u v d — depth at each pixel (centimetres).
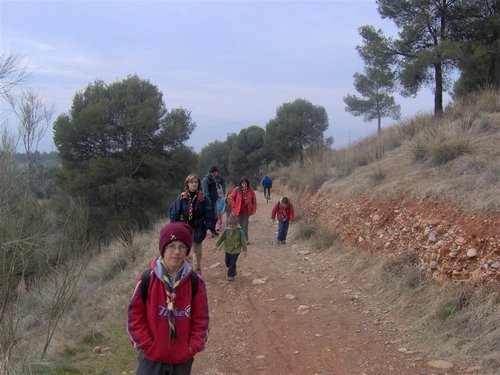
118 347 593
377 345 564
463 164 867
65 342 615
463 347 517
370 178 1127
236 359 559
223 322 688
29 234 710
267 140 4309
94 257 1515
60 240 767
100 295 916
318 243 1110
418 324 598
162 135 3069
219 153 6650
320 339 599
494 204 668
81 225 796
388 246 844
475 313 555
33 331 721
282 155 4275
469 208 706
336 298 746
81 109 3053
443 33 1933
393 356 531
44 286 790
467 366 486
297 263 1001
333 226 1142
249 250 1166
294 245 1184
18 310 680
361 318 655
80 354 577
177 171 3173
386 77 2133
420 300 654
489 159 840
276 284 853
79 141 2916
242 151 5691
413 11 1980
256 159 5541
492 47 1853
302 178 1950
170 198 3073
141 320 327
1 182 735
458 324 562
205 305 340
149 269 332
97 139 2934
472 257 634
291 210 1222
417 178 951
